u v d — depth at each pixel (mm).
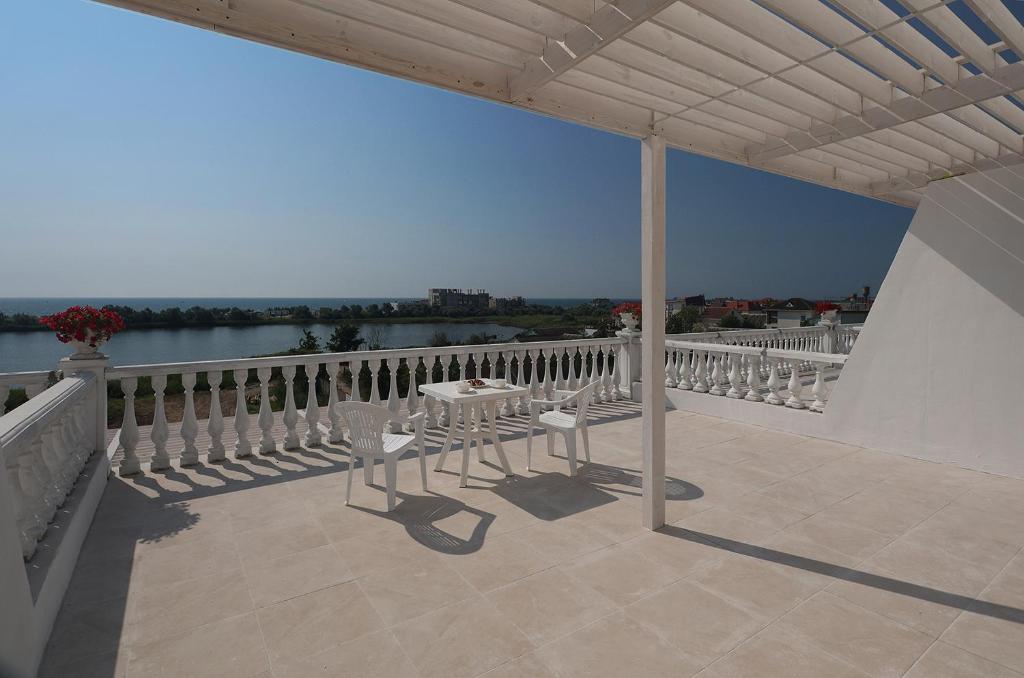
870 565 2857
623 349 7992
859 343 5379
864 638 2193
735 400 6586
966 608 2428
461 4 2312
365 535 3254
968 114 3801
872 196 5938
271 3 2291
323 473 4496
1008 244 4426
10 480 2209
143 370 4383
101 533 3260
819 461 4863
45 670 1979
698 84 3271
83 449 3803
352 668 2006
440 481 4332
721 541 3162
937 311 4824
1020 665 2014
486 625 2293
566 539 3195
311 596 2537
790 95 3572
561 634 2223
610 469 4652
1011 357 4387
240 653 2100
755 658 2057
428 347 6117
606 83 3275
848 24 2777
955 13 2711
